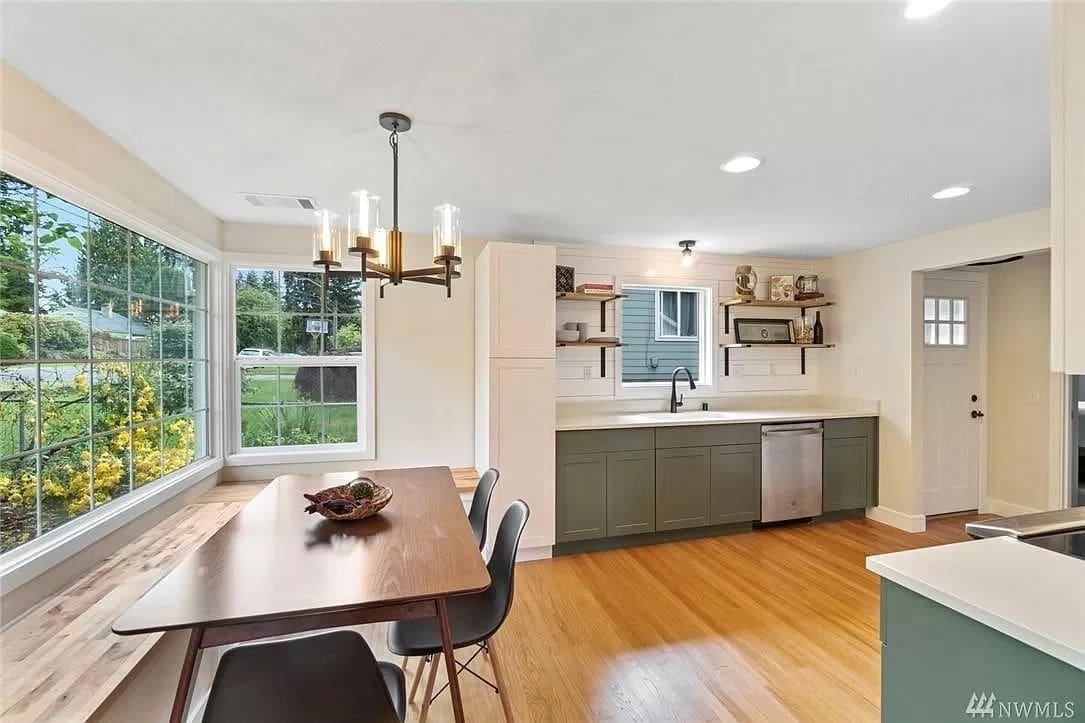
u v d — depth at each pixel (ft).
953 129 6.39
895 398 12.84
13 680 4.66
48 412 6.35
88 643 5.20
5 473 5.71
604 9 4.19
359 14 4.28
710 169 7.80
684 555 11.14
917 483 12.50
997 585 3.49
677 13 4.22
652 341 14.33
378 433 11.76
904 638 3.77
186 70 5.17
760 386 14.74
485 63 4.99
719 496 12.17
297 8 4.20
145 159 7.48
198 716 6.23
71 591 6.19
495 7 4.17
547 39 4.61
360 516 5.78
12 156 5.24
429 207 9.76
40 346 6.22
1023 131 6.45
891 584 3.87
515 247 10.61
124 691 4.83
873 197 9.11
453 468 12.17
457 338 12.20
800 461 12.76
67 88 5.54
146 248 8.56
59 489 6.51
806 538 12.14
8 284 5.73
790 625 8.21
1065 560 3.92
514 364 10.61
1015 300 13.38
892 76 5.17
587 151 7.11
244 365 11.28
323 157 7.38
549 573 10.23
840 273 14.39
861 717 6.11
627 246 13.25
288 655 3.37
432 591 4.15
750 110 5.91
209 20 4.37
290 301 11.54
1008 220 10.30
